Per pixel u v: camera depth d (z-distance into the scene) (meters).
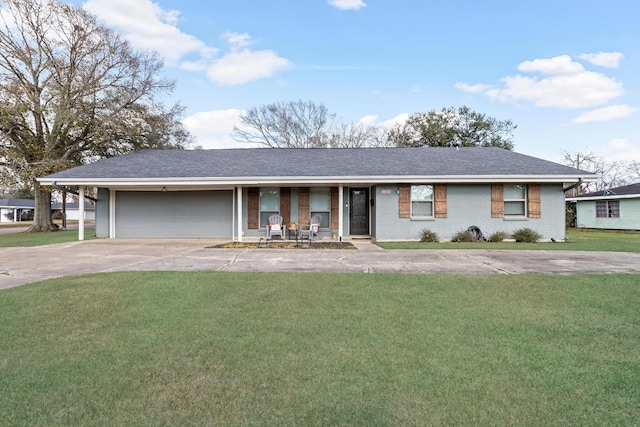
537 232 13.33
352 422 2.24
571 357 3.18
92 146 20.42
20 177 17.05
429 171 13.21
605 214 23.12
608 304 4.72
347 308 4.59
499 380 2.77
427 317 4.24
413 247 11.27
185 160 15.38
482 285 5.72
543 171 13.08
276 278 6.25
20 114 18.05
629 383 2.72
